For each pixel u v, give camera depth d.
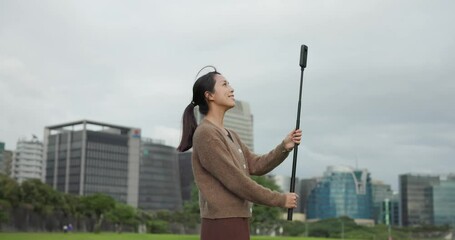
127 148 173.25
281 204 3.31
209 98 3.62
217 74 3.67
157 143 182.00
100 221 93.62
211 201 3.33
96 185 163.75
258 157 3.80
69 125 174.00
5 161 183.25
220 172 3.29
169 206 180.25
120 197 168.12
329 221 143.75
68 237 47.03
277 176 186.25
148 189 176.00
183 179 187.00
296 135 3.64
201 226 3.45
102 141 167.50
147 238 46.09
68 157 167.12
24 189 81.94
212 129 3.43
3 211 72.88
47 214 85.25
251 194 3.26
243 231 3.36
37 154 194.38
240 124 156.38
